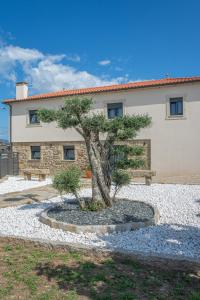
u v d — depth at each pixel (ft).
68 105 26.96
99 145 29.86
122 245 20.26
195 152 57.88
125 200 33.53
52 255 18.58
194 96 57.98
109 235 22.56
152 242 20.75
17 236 21.65
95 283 14.75
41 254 18.80
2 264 17.29
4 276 15.66
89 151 29.12
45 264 17.19
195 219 26.94
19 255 18.70
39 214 29.68
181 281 14.87
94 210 28.22
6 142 83.56
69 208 29.86
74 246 19.19
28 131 76.54
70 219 25.76
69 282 14.92
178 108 59.88
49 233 23.27
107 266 16.70
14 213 30.35
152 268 16.38
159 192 42.04
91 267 16.63
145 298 13.28
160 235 22.27
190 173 58.23
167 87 60.18
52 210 29.48
